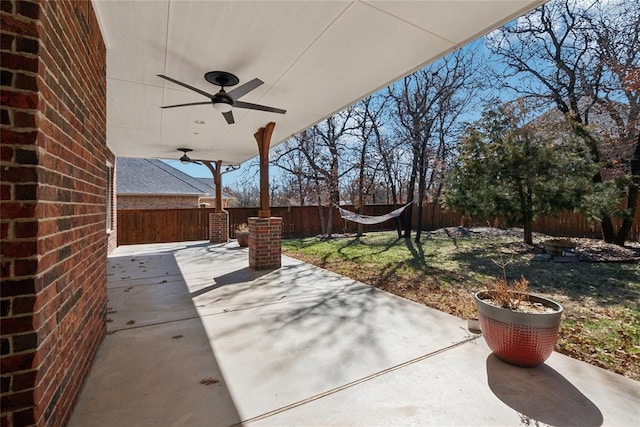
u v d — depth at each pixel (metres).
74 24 1.85
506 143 7.28
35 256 1.26
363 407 1.88
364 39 2.84
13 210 1.23
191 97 4.18
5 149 1.22
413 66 3.37
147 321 3.28
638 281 4.87
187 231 11.21
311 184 14.39
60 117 1.58
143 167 16.53
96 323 2.52
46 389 1.36
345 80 3.70
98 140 2.56
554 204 6.98
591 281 4.91
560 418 1.77
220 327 3.12
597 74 7.53
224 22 2.56
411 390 2.05
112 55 3.07
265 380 2.17
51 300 1.43
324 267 6.43
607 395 1.99
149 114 4.91
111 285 4.75
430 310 3.61
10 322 1.21
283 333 2.97
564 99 8.38
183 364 2.39
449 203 8.36
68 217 1.71
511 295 2.63
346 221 13.84
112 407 1.87
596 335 2.96
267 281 4.99
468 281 5.09
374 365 2.37
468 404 1.90
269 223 5.93
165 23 2.55
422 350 2.62
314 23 2.60
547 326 2.21
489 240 9.45
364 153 11.83
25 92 1.26
